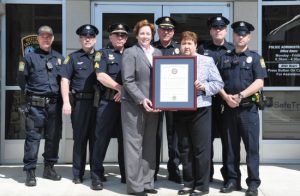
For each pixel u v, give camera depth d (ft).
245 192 18.81
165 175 22.20
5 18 24.48
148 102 17.90
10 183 20.76
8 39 24.61
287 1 24.63
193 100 17.84
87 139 20.84
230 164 19.04
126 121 18.51
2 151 24.62
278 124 24.88
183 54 18.37
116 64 19.54
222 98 18.81
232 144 18.94
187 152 18.74
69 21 24.38
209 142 18.53
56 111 21.04
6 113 24.61
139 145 18.60
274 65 24.81
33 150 20.27
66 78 20.24
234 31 18.62
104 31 24.75
